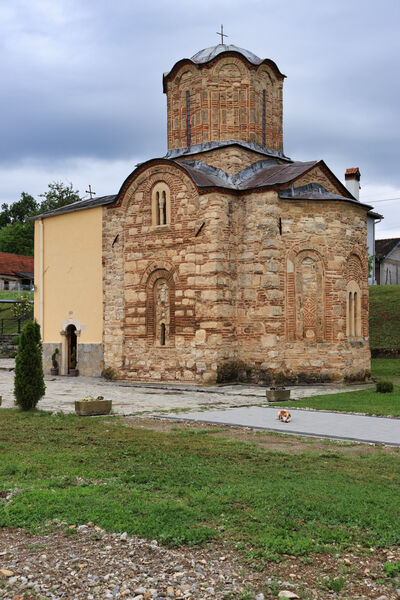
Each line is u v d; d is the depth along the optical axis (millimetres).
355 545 6207
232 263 22938
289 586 5355
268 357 22000
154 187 24625
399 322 33219
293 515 6961
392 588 5355
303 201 22719
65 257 28625
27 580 5500
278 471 9078
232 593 5234
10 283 63156
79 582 5465
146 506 7258
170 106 26281
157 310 24500
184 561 5844
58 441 11586
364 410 15281
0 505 7402
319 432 12422
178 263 23641
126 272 25609
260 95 25453
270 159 25859
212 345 22328
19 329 43344
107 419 14438
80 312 27734
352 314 23484
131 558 5910
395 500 7496
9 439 11781
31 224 83562
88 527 6672
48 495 7680
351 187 44031
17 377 15797
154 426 13461
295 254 22484
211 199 22578
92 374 26906
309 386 21797
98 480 8664
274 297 22000
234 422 13742
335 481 8461
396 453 10484
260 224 22469
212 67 24750
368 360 23891
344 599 5152
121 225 25922
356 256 23891
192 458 9977
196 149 25156
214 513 7074
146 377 24547
